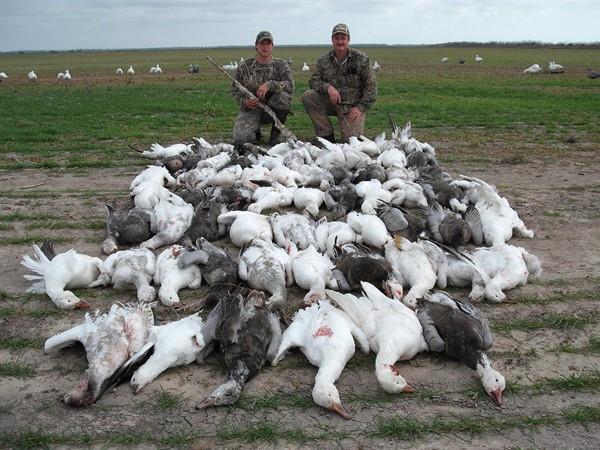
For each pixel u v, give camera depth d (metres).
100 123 16.80
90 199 8.95
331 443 3.83
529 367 4.65
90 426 4.01
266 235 6.69
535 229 7.54
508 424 4.01
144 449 3.80
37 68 58.44
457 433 3.93
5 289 6.01
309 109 12.27
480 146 13.12
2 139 14.08
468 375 4.55
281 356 4.71
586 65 50.72
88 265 5.91
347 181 8.68
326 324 4.63
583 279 6.13
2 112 19.39
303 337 4.73
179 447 3.81
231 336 4.54
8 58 103.56
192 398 4.30
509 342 5.00
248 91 11.67
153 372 4.45
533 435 3.91
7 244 7.19
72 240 7.29
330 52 11.84
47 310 5.56
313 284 5.62
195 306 5.47
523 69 46.75
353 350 4.57
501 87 28.92
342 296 5.02
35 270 5.93
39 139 14.14
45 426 4.01
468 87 28.88
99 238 7.36
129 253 5.99
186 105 20.98
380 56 82.31
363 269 5.63
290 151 10.00
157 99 23.56
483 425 3.99
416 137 14.30
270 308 5.06
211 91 27.66
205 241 6.18
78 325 5.05
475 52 97.38
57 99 24.02
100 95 25.80
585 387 4.40
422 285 5.58
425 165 9.59
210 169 9.30
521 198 8.85
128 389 4.41
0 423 4.04
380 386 4.42
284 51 119.19
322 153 9.86
